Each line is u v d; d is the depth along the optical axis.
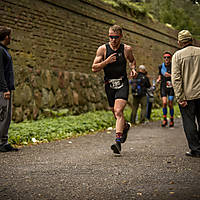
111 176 4.95
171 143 8.93
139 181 4.61
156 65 26.23
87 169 5.49
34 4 14.84
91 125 12.66
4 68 7.78
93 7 18.53
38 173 5.23
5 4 13.41
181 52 6.80
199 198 3.70
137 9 22.75
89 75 18.12
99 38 19.19
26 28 14.44
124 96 7.06
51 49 15.80
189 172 5.15
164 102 13.77
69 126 11.83
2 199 3.86
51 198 3.88
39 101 14.47
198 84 6.66
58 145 8.75
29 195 4.02
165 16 32.44
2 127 7.61
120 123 6.96
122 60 7.07
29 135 9.70
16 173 5.23
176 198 3.73
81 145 8.74
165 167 5.58
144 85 15.27
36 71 14.63
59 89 15.76
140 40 23.78
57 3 15.99
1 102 7.58
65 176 5.00
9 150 7.68
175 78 6.75
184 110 6.79
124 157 6.67
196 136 6.72
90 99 17.84
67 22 16.81
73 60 17.25
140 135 10.93
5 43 7.93
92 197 3.90
